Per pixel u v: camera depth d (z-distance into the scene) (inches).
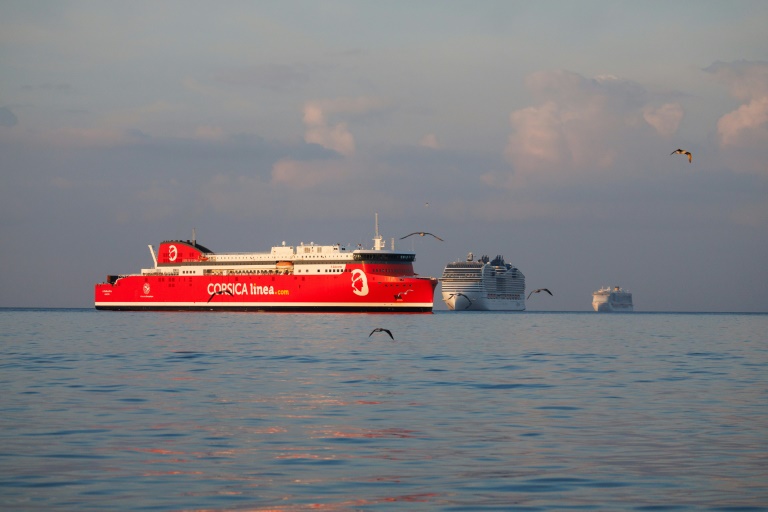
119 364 5639.8
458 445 2716.5
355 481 2233.0
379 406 3582.7
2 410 3415.4
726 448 2677.2
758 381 4685.0
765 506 1995.6
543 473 2331.4
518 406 3592.5
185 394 3969.0
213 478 2261.3
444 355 6628.9
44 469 2351.1
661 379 4781.0
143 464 2421.3
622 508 1979.6
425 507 1988.2
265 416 3289.9
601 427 3061.0
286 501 2036.2
